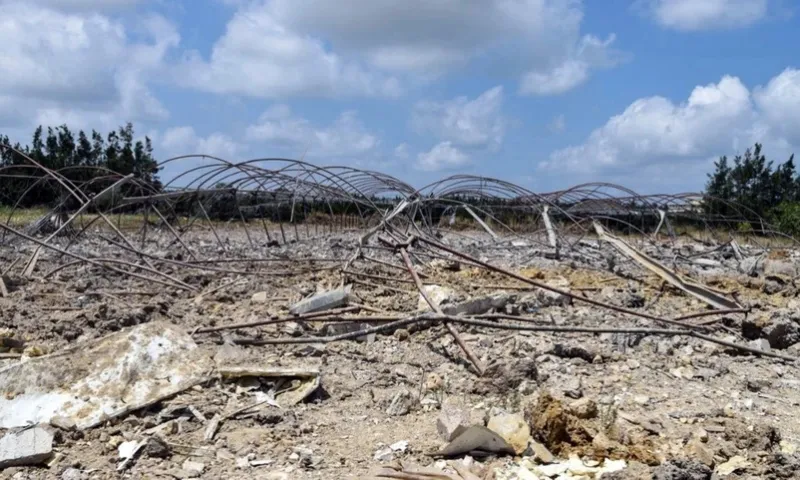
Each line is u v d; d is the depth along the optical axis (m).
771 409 7.21
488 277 14.92
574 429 5.75
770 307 12.94
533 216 30.16
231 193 24.56
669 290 14.31
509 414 6.24
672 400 7.31
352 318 9.57
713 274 17.56
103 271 13.85
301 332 9.48
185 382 6.86
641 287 14.63
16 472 5.34
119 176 20.31
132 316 9.73
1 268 14.08
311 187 23.30
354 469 5.43
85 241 20.91
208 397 6.77
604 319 11.02
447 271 15.40
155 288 12.59
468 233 29.03
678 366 8.70
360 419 6.52
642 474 5.17
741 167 36.84
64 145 41.62
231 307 11.20
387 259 16.41
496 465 5.52
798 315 10.73
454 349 8.98
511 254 19.33
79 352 6.97
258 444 5.89
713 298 12.68
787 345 10.02
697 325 10.49
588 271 16.61
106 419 6.18
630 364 8.56
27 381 6.55
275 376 7.18
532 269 16.16
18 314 10.09
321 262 16.12
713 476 5.21
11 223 24.39
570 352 8.79
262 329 9.55
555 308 11.76
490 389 7.28
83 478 5.22
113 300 11.46
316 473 5.35
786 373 8.70
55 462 5.50
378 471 5.22
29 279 12.86
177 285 12.55
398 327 9.67
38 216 29.41
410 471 5.21
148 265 14.58
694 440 5.97
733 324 10.98
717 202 30.11
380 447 5.86
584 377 8.03
